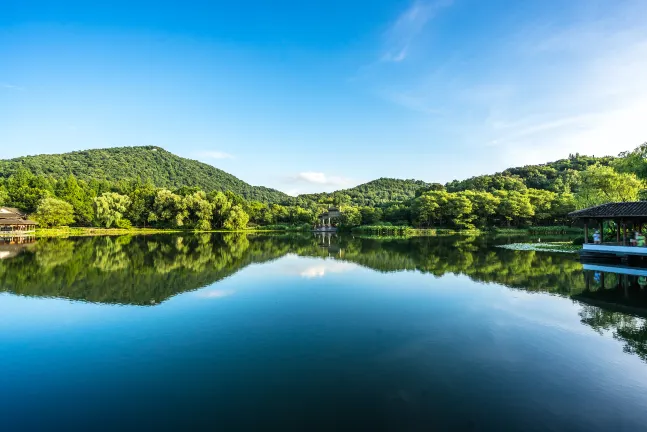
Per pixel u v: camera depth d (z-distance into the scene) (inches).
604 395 288.2
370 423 248.5
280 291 672.4
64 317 509.0
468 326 461.7
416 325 466.9
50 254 1302.9
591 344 396.5
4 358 368.2
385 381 311.9
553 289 674.2
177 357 366.9
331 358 362.0
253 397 286.0
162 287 712.4
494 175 5324.8
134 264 1047.0
